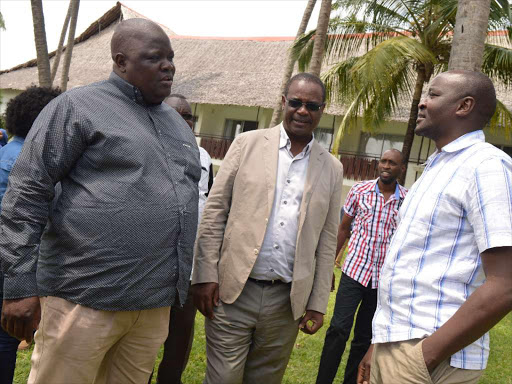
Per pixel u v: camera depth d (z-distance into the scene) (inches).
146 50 90.3
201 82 881.5
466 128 85.4
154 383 154.5
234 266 110.9
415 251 82.7
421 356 75.5
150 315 94.0
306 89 112.2
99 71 1020.5
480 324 71.6
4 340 111.3
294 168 115.2
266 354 117.0
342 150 776.9
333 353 152.6
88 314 85.4
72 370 86.0
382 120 491.8
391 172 162.2
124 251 85.2
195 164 100.2
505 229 72.3
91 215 84.3
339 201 122.1
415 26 448.5
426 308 79.8
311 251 114.0
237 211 113.0
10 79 1098.1
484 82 85.1
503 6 353.7
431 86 89.4
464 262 79.0
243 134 119.1
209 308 112.5
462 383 78.2
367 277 156.6
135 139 87.6
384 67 365.7
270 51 933.8
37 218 82.4
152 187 88.1
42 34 458.0
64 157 84.0
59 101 85.4
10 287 79.5
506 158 78.2
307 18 439.2
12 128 124.8
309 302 118.4
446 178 81.8
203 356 182.7
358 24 438.3
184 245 93.8
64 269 85.6
